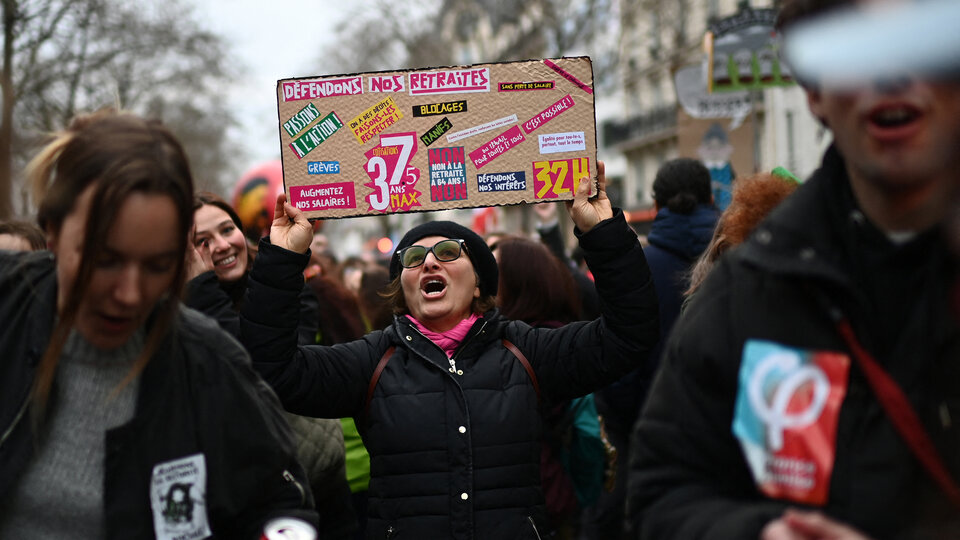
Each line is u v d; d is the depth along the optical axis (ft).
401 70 9.21
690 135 24.21
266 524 5.92
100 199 4.90
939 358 4.35
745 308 4.76
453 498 8.72
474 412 8.90
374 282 18.54
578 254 22.20
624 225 9.05
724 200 23.98
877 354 4.49
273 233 9.04
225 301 9.99
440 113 9.23
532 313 12.60
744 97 24.00
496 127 9.22
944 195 4.24
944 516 4.26
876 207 4.44
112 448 5.46
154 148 5.13
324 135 9.20
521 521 8.79
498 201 9.21
